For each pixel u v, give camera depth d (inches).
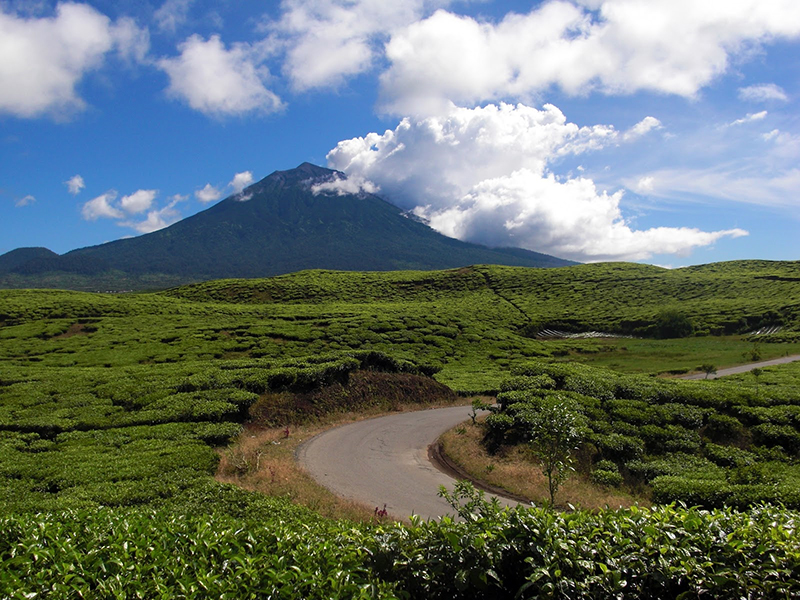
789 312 3521.2
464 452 1012.5
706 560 280.1
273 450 987.9
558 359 2913.4
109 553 340.5
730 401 1114.1
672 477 765.3
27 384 1477.6
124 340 2581.2
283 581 285.1
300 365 1541.6
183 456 839.1
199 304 3774.6
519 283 5359.3
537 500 754.8
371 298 4881.9
